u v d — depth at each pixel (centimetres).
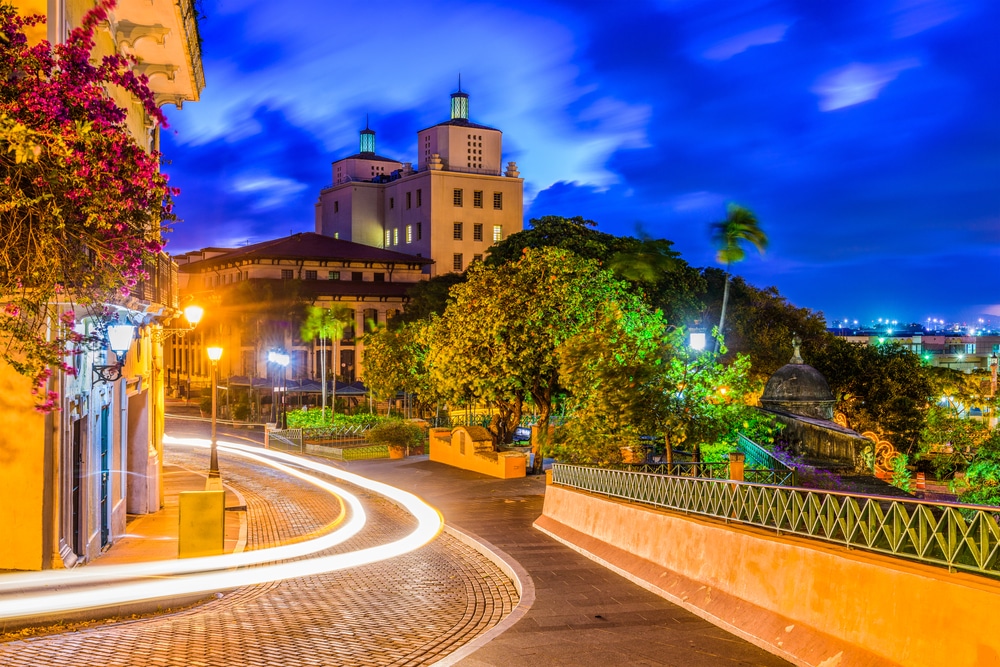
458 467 3428
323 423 4775
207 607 1318
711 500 1349
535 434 3192
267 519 2309
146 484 2212
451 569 1672
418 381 4766
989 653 775
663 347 1973
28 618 1139
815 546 1042
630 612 1254
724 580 1216
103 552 1706
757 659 1015
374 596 1421
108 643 1048
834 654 945
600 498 1766
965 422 2145
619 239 5269
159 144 2348
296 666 982
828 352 5325
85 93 1022
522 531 2033
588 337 2072
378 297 8619
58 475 1368
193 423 6172
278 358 5938
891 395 5050
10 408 1324
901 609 880
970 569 841
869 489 2044
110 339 1502
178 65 1988
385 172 11250
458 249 9738
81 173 1008
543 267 3216
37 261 1066
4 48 1016
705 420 1941
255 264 8600
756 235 3834
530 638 1110
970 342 12812
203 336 8925
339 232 10794
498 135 10088
